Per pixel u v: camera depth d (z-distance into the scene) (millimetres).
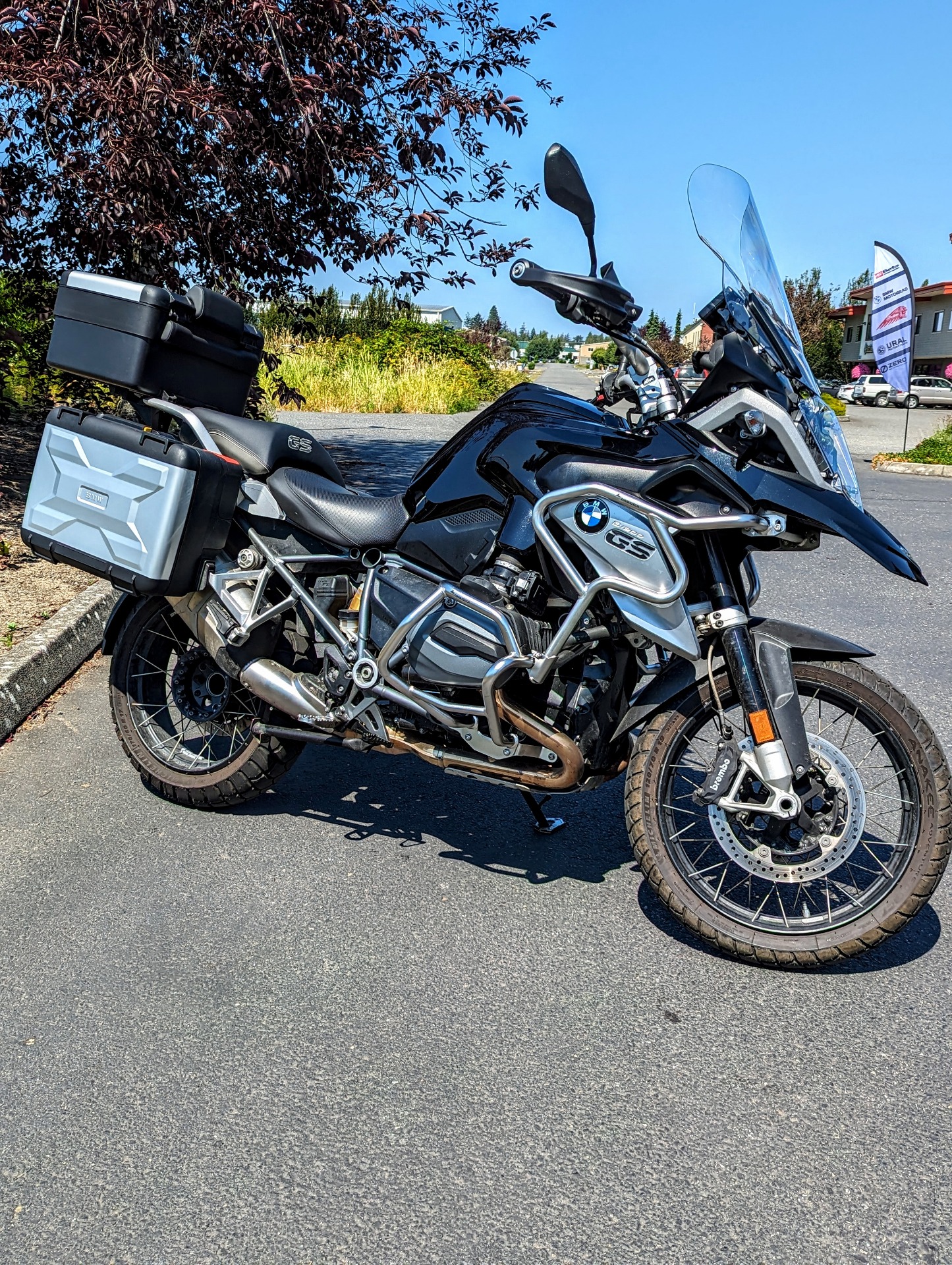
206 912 3016
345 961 2801
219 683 3592
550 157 2590
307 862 3320
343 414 21172
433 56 7043
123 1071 2361
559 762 2916
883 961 2881
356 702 3172
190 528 3172
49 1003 2592
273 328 23000
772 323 2779
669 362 3020
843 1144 2191
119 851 3350
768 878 2834
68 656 4875
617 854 3451
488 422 2998
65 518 3357
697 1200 2037
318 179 6656
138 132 5684
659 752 2871
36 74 5363
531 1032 2533
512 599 2883
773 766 2697
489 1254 1902
